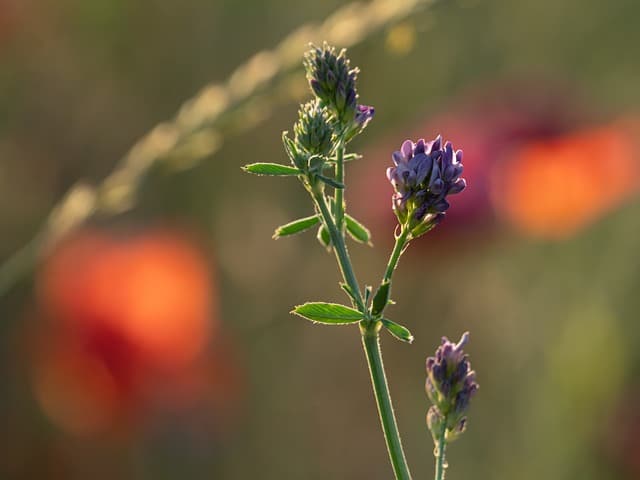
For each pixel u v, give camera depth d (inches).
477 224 48.7
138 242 47.0
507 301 52.4
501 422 50.2
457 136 50.3
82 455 48.5
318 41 32.9
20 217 54.4
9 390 48.9
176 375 46.5
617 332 48.3
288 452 50.9
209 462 48.8
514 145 48.7
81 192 33.7
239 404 49.3
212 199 54.1
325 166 25.7
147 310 45.7
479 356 52.6
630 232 51.0
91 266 45.7
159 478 48.1
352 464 51.5
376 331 25.3
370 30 32.6
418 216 25.6
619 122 51.9
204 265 47.9
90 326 45.1
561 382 48.2
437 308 54.1
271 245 54.7
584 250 51.5
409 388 53.4
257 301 53.1
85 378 45.8
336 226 25.6
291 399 51.8
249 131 54.9
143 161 33.6
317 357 53.1
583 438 47.3
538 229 49.6
